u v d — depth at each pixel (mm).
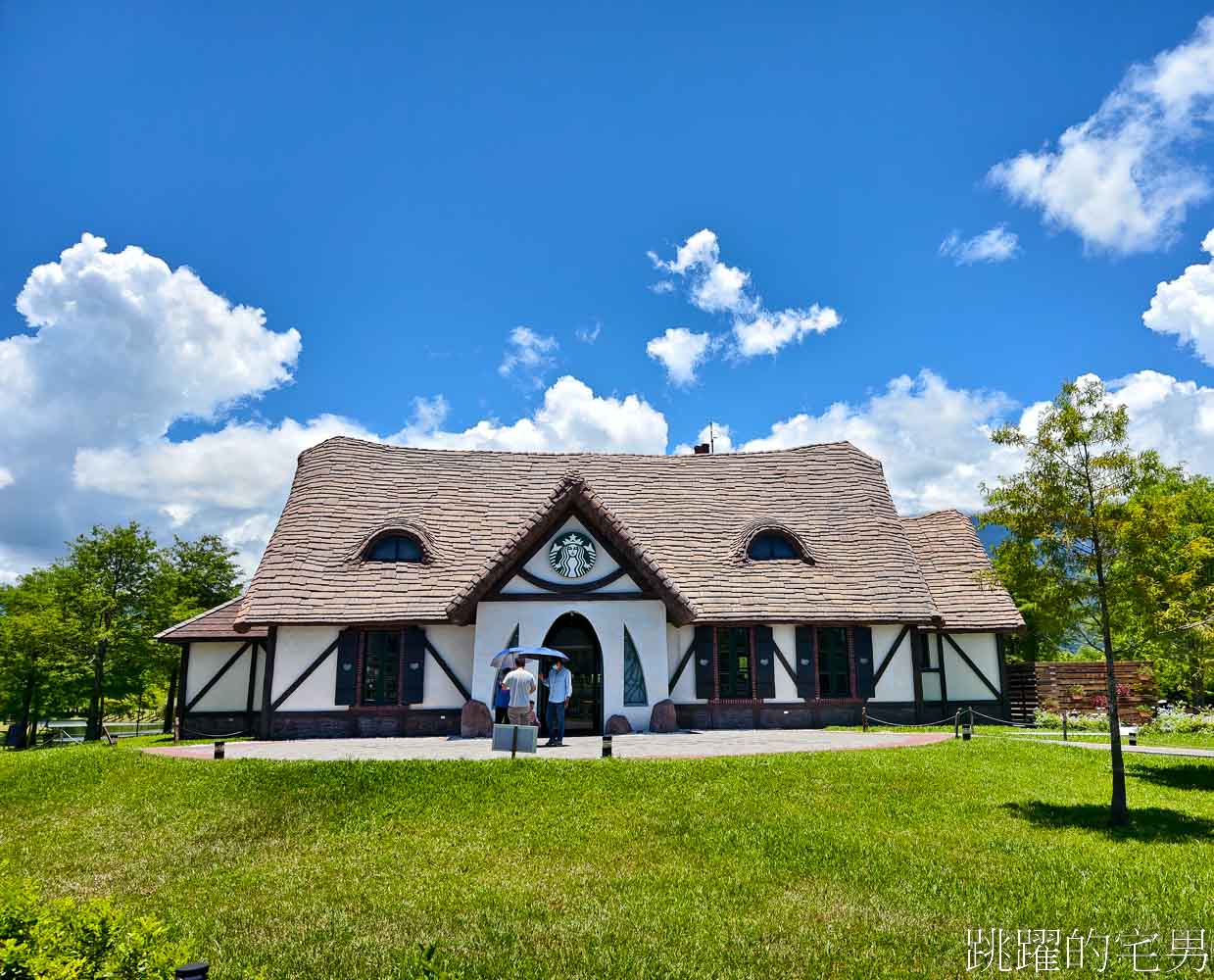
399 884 8633
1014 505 11492
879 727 20266
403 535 21438
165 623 31547
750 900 7953
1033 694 24094
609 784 11875
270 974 6500
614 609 19094
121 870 9312
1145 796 11938
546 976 6418
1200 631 11133
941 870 8586
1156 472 11258
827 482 25047
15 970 4223
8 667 29734
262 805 11344
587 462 25500
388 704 19359
